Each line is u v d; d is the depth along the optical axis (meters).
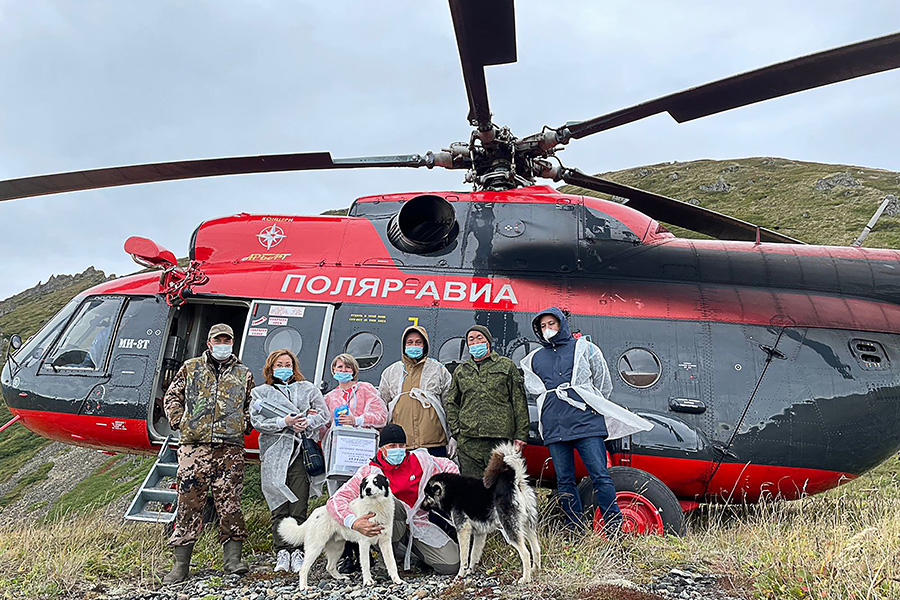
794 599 4.08
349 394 6.04
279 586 5.17
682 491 6.99
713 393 6.94
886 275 7.57
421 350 6.11
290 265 8.13
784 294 7.45
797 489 6.95
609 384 6.21
